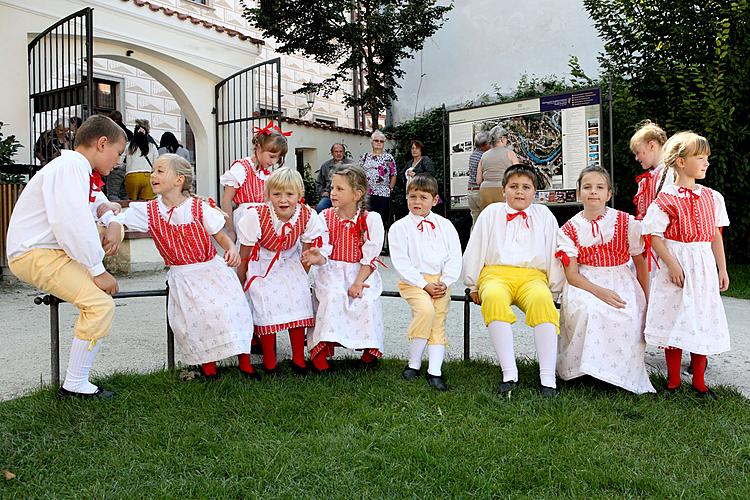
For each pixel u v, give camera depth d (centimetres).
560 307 360
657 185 389
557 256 352
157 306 592
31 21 812
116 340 461
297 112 1473
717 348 325
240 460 250
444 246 379
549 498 227
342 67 1130
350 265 377
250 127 1120
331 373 364
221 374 354
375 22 1077
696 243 332
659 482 235
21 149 805
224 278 350
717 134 740
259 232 365
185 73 1039
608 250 348
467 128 888
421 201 378
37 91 835
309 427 286
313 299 388
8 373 379
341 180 373
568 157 790
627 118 822
